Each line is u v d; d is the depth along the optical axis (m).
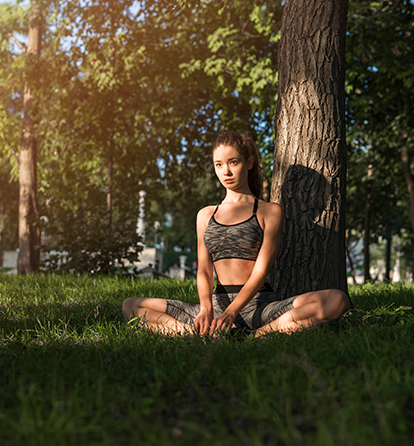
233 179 3.08
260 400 1.54
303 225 3.57
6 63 12.71
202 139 12.12
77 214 8.59
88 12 8.77
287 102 3.77
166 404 1.64
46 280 6.05
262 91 9.52
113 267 8.34
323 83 3.66
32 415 1.46
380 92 10.75
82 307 3.96
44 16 11.48
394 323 2.98
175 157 12.26
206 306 2.79
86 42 9.03
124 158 10.58
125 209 8.89
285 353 2.07
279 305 2.77
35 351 2.46
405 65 9.22
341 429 1.24
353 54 9.15
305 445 1.23
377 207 16.36
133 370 2.03
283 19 3.91
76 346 2.59
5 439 1.31
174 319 2.99
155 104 10.46
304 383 1.67
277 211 3.01
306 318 2.67
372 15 9.02
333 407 1.41
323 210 3.56
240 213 3.04
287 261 3.59
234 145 3.08
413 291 5.01
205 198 14.52
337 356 2.05
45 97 10.76
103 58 9.04
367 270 14.63
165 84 11.22
